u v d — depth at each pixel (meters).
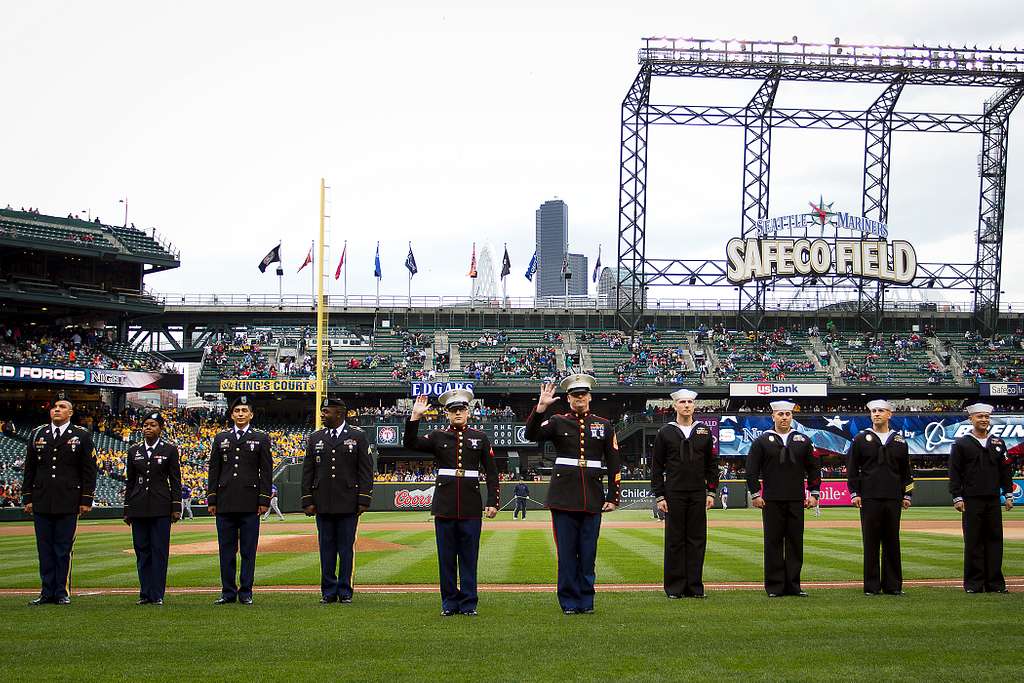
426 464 69.12
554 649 9.46
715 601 13.29
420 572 18.77
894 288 76.06
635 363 72.31
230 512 13.77
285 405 73.25
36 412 63.50
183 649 9.62
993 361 73.12
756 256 71.69
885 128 71.94
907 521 38.91
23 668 8.73
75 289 62.16
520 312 78.25
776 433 14.20
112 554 23.45
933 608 12.23
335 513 13.77
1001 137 73.38
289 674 8.42
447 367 71.62
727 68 68.25
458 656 9.16
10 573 18.81
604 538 28.61
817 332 76.94
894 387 69.62
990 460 14.37
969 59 69.00
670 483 14.00
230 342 74.25
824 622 11.00
